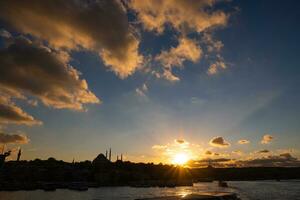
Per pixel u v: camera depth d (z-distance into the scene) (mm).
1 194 196625
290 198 162750
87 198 178375
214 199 96938
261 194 187500
